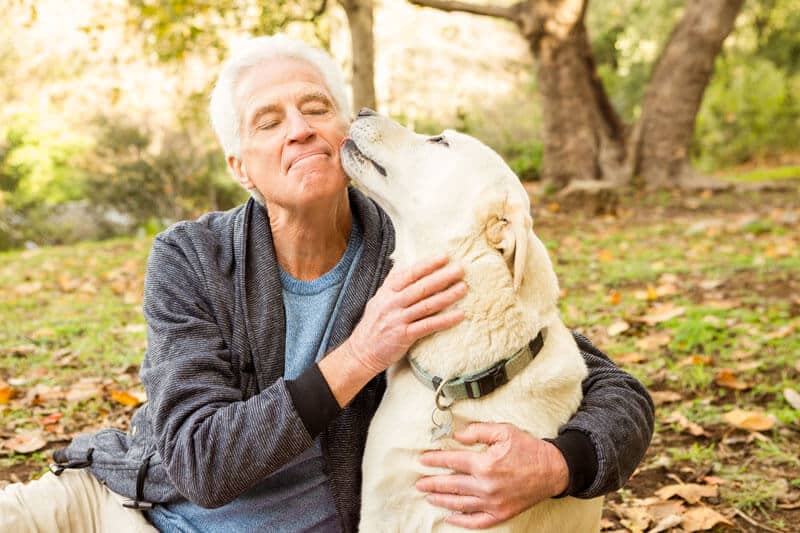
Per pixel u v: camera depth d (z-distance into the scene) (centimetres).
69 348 489
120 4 941
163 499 201
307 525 200
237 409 180
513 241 196
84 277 746
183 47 844
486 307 194
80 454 212
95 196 1563
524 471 179
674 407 376
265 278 204
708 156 1931
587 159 1274
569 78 1262
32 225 1550
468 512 185
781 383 394
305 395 179
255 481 181
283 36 221
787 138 1928
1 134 1585
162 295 202
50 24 1627
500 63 2075
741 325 485
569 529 203
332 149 210
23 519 199
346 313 207
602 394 208
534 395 197
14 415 375
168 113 1552
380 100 1905
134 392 401
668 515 286
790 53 2014
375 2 1216
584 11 1245
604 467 185
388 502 196
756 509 290
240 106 210
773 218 912
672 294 568
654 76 1273
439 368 196
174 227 215
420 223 205
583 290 603
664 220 969
